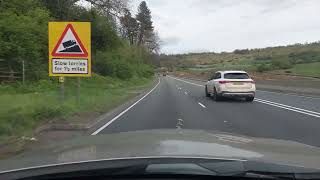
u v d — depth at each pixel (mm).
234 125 17219
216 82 31609
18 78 35250
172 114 21750
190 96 37281
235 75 31094
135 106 26812
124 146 3617
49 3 54500
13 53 35281
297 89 42250
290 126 16750
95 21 58656
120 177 3098
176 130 4770
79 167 3084
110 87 48062
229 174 3021
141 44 140125
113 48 65812
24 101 22344
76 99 24984
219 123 17922
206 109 24453
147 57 143375
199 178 3053
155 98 34688
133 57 100750
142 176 3092
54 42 21156
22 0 43031
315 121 18312
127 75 70250
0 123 14953
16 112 17703
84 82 47969
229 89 30688
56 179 3078
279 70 110875
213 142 3793
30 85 33750
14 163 3322
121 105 27406
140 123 18188
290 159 3299
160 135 4223
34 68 37406
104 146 3695
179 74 170375
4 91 29234
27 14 42375
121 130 16203
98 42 62156
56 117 18172
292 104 27828
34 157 3496
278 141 4504
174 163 3080
